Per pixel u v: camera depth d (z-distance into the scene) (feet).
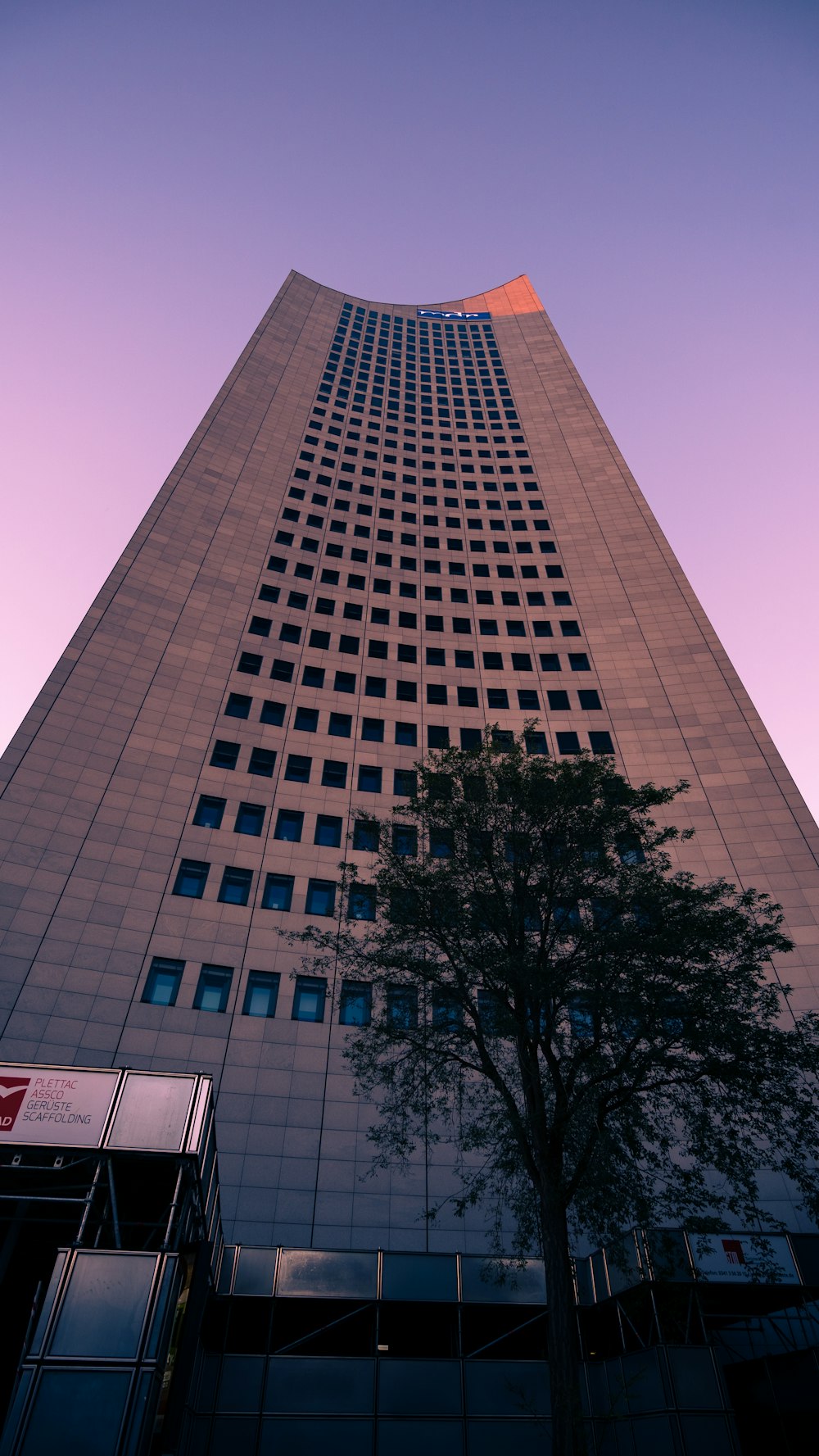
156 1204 53.67
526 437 236.02
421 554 184.34
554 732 145.59
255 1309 73.31
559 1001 59.93
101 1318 38.70
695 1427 58.95
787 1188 89.10
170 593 150.10
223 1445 66.54
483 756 72.18
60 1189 45.44
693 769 138.21
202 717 131.34
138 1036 93.97
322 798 126.31
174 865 110.83
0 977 93.40
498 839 67.92
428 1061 65.82
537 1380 73.20
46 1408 36.01
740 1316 67.77
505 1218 88.02
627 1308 68.13
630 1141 58.03
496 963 60.39
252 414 213.46
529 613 172.14
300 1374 70.64
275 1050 97.25
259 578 161.68
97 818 112.06
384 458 215.72
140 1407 36.60
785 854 123.44
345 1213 86.74
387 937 67.67
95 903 103.30
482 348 288.30
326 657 151.02
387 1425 69.31
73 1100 45.44
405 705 146.72
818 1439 55.16
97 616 139.95
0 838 105.09
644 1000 56.80
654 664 159.22
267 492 186.50
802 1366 57.72
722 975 58.70
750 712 147.13
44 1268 53.72
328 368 251.80
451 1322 76.18
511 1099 56.85
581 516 200.54
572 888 64.54
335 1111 93.91
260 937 106.83
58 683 127.13
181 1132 45.55
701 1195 56.03
